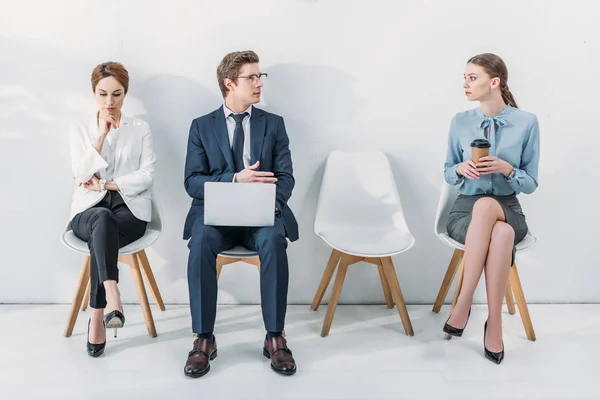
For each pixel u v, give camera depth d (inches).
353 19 107.1
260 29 106.7
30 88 106.2
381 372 88.4
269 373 87.7
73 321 98.7
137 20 105.3
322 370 88.7
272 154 103.1
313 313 110.7
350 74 108.7
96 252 89.4
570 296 115.0
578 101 109.7
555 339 100.1
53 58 105.5
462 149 102.0
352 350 95.5
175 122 109.0
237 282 114.1
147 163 102.3
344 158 109.0
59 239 110.7
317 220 105.3
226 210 90.3
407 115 110.3
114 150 101.8
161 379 85.5
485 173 94.7
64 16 104.4
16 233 110.3
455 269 107.2
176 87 107.8
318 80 108.7
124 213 98.8
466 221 97.8
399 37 107.8
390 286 101.0
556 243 113.9
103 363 90.0
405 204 113.7
